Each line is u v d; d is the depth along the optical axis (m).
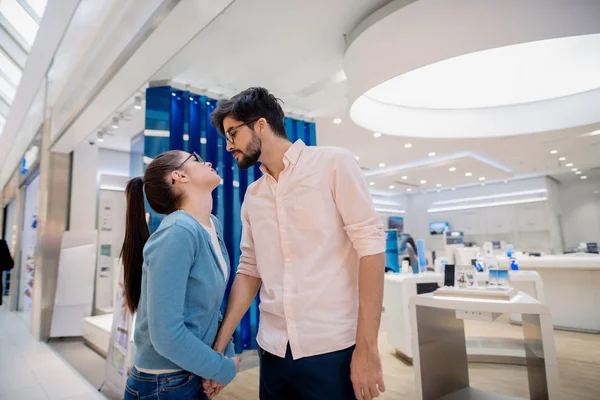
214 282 1.18
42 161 5.81
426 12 2.43
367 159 8.27
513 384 2.95
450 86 4.12
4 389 3.28
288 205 1.14
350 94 3.21
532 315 1.99
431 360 2.41
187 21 2.45
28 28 4.61
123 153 6.91
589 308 4.82
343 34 3.14
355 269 1.13
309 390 1.05
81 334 5.20
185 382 1.13
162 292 1.01
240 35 3.10
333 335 1.05
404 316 3.69
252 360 3.93
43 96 5.72
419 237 14.30
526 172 10.33
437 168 8.85
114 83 3.42
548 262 4.95
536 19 2.18
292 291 1.10
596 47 3.39
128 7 2.96
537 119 4.65
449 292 2.24
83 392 3.18
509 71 3.80
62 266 5.30
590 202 11.27
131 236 1.35
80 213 6.00
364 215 1.06
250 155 1.19
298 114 5.00
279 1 2.69
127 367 2.82
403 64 2.53
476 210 12.62
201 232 1.17
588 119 4.35
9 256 6.95
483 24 2.27
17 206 8.83
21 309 8.67
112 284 6.35
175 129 3.85
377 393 0.96
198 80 3.89
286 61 3.56
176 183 1.29
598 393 2.83
